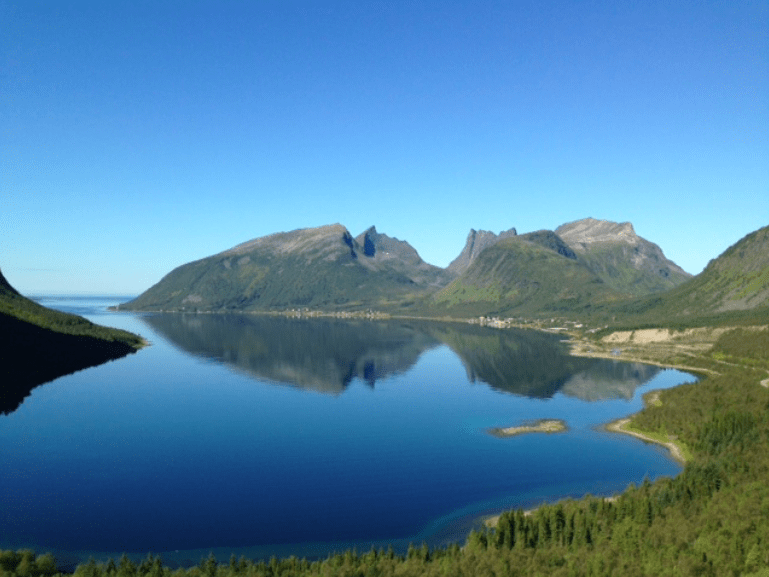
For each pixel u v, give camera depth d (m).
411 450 159.00
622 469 141.25
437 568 83.94
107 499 123.44
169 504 121.25
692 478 108.06
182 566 96.19
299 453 156.50
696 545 85.94
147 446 162.12
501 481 134.75
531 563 84.56
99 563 95.75
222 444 164.88
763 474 107.12
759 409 153.12
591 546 91.50
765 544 82.94
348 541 106.38
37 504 120.00
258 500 124.00
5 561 87.25
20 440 166.00
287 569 87.00
